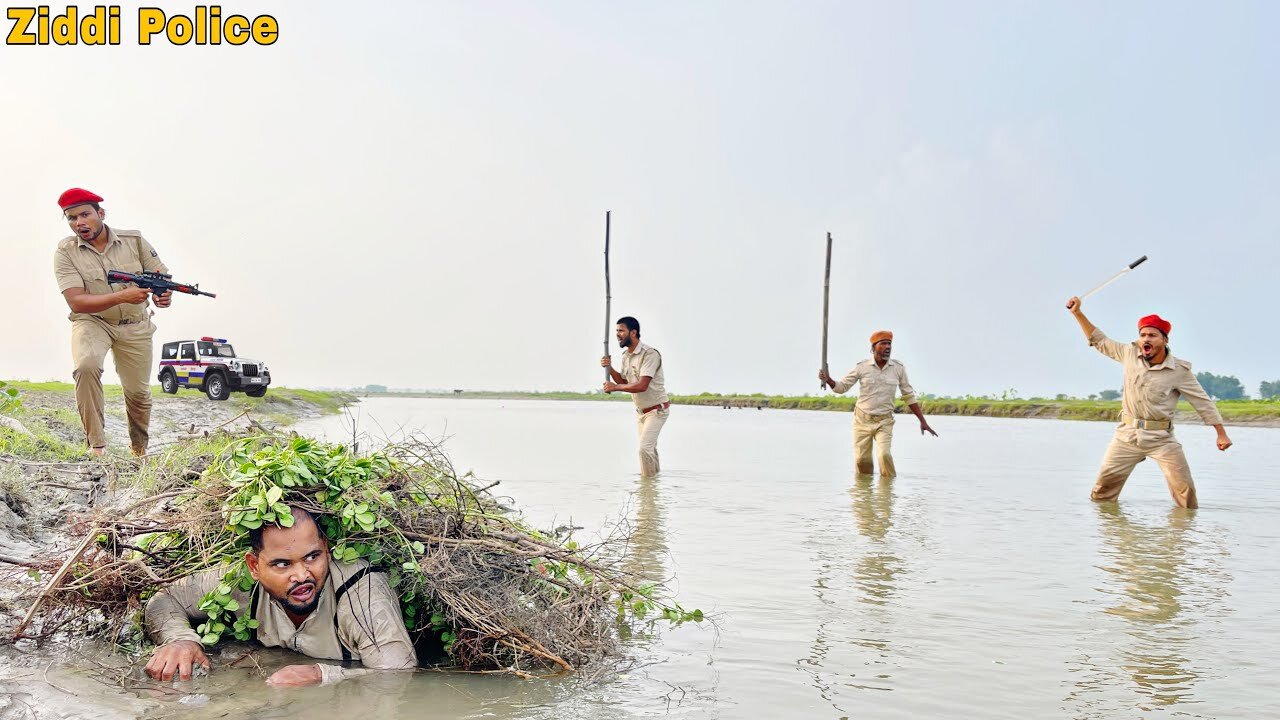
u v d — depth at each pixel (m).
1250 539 7.19
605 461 13.95
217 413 19.86
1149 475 12.97
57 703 3.14
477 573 4.04
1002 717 3.29
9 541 5.16
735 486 10.64
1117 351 9.63
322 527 3.85
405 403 63.19
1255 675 3.79
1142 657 4.03
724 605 4.91
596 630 4.12
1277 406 35.03
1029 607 4.91
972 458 15.70
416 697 3.36
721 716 3.23
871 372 12.10
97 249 7.89
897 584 5.44
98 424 8.03
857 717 3.26
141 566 3.94
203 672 3.57
